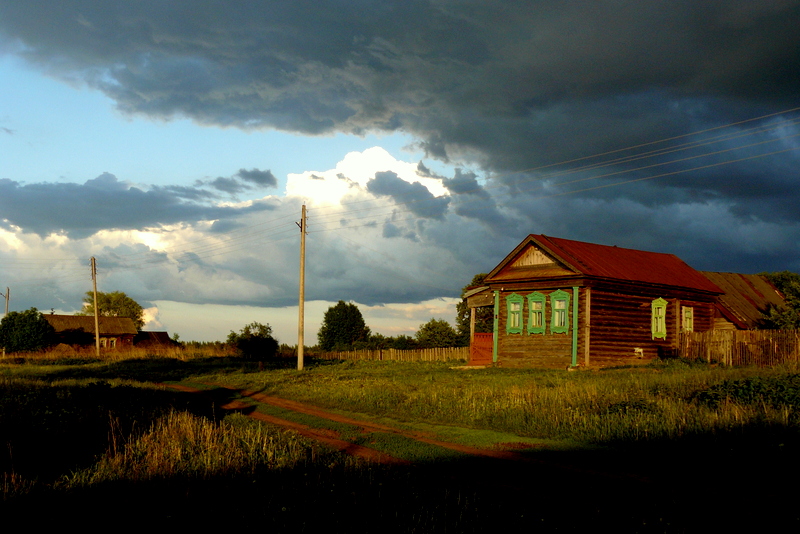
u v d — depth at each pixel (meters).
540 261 38.44
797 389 17.95
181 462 13.02
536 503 10.35
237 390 31.44
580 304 35.81
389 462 13.95
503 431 17.59
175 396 26.61
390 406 22.86
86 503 10.67
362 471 12.34
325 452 14.56
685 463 12.97
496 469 12.99
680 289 39.62
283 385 32.06
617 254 41.00
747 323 42.41
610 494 10.92
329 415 22.14
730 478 11.74
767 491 10.85
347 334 82.56
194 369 47.22
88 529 9.49
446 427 18.72
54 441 14.62
